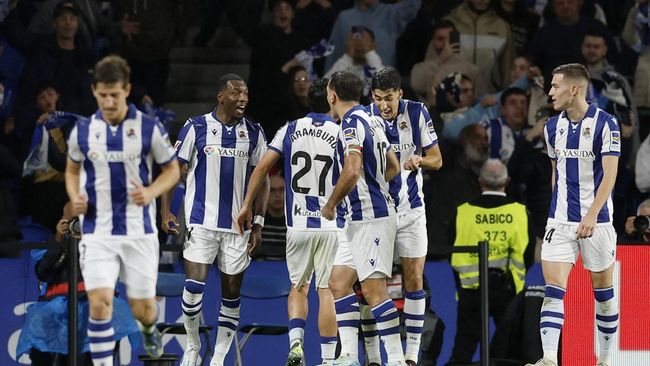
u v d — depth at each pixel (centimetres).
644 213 3747
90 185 2180
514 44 4403
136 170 2186
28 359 3334
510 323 3203
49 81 4200
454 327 3559
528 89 4169
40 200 3888
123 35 4494
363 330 2898
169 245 2962
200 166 2955
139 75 4503
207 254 2938
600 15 4428
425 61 4284
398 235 2750
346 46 4328
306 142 2802
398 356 2619
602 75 4097
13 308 3338
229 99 2948
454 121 4109
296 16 4403
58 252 2933
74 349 2688
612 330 2830
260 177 2845
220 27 4769
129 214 2188
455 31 4278
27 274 3353
